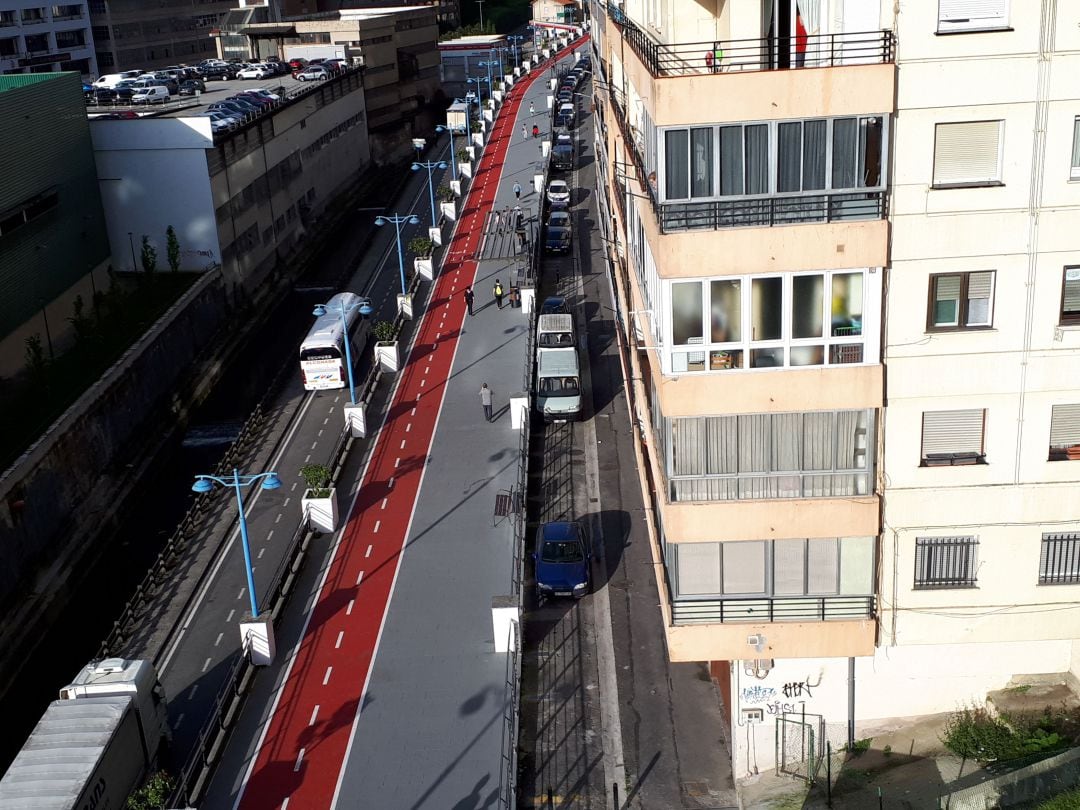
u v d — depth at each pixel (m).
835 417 26.66
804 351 26.03
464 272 86.38
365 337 74.44
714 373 26.20
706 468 27.09
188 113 94.62
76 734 33.19
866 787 29.94
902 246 25.27
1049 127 24.39
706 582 28.00
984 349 25.94
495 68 172.62
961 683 30.28
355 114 141.62
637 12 41.06
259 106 105.38
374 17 162.88
